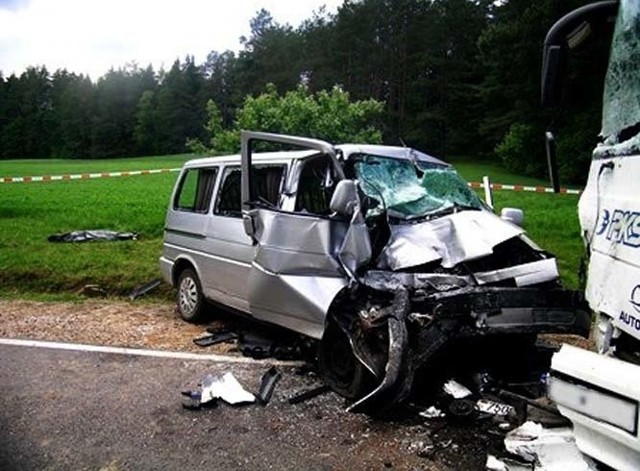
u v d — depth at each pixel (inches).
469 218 198.7
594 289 114.8
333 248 181.3
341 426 163.8
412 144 1891.0
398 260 184.7
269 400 180.7
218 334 246.1
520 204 683.4
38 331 251.8
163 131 3161.9
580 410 99.1
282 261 191.2
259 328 250.8
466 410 165.5
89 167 1760.6
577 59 154.6
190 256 262.7
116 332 252.1
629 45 111.0
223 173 252.5
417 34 1918.1
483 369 191.3
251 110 655.8
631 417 91.1
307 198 207.8
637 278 96.8
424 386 184.7
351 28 1955.0
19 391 184.7
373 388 175.5
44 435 155.6
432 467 142.0
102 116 3329.2
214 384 187.0
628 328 98.7
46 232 484.1
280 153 225.9
